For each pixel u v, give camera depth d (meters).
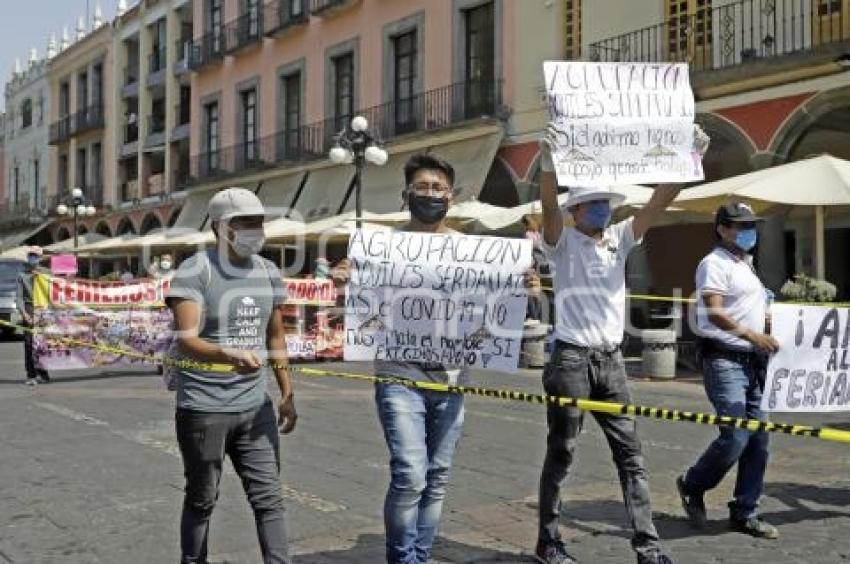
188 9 36.62
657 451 7.59
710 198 11.41
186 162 36.72
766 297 5.21
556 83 4.29
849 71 13.78
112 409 9.98
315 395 11.04
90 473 6.76
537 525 5.40
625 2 17.58
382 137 24.03
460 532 5.27
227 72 32.28
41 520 5.53
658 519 5.50
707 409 9.80
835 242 17.88
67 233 46.09
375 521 5.52
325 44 26.92
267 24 29.66
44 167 48.91
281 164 28.06
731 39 15.73
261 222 4.04
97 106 42.78
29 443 7.96
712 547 4.94
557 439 4.51
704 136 4.38
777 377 4.94
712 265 5.06
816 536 5.14
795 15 14.84
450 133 21.38
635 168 4.30
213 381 3.91
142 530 5.32
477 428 8.59
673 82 4.37
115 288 13.52
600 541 5.07
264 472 4.01
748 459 5.16
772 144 14.97
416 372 4.16
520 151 20.27
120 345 13.57
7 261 25.61
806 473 6.76
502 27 20.66
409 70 23.94
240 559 4.83
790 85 14.66
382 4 24.52
